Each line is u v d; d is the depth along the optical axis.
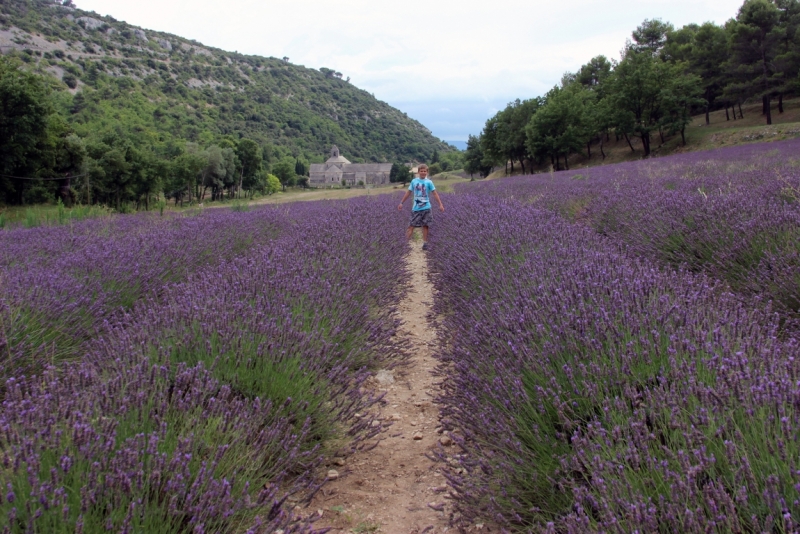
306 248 5.81
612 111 64.50
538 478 2.23
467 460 2.54
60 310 3.99
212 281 4.36
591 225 8.77
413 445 3.18
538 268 4.26
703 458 1.75
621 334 2.71
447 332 4.57
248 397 2.90
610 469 1.90
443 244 8.09
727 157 22.98
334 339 3.76
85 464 1.89
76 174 42.22
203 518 1.89
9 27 178.00
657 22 84.81
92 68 162.38
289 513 2.10
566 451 2.28
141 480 1.86
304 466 2.69
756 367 2.29
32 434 1.97
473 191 20.84
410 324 5.73
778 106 63.44
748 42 57.78
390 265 6.70
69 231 9.20
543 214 7.93
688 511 1.54
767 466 1.67
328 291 4.32
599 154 69.38
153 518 1.83
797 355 2.29
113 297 4.96
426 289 7.39
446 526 2.39
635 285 3.24
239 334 3.16
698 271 5.14
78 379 2.52
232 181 82.94
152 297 5.06
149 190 51.75
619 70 63.19
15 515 1.57
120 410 2.23
